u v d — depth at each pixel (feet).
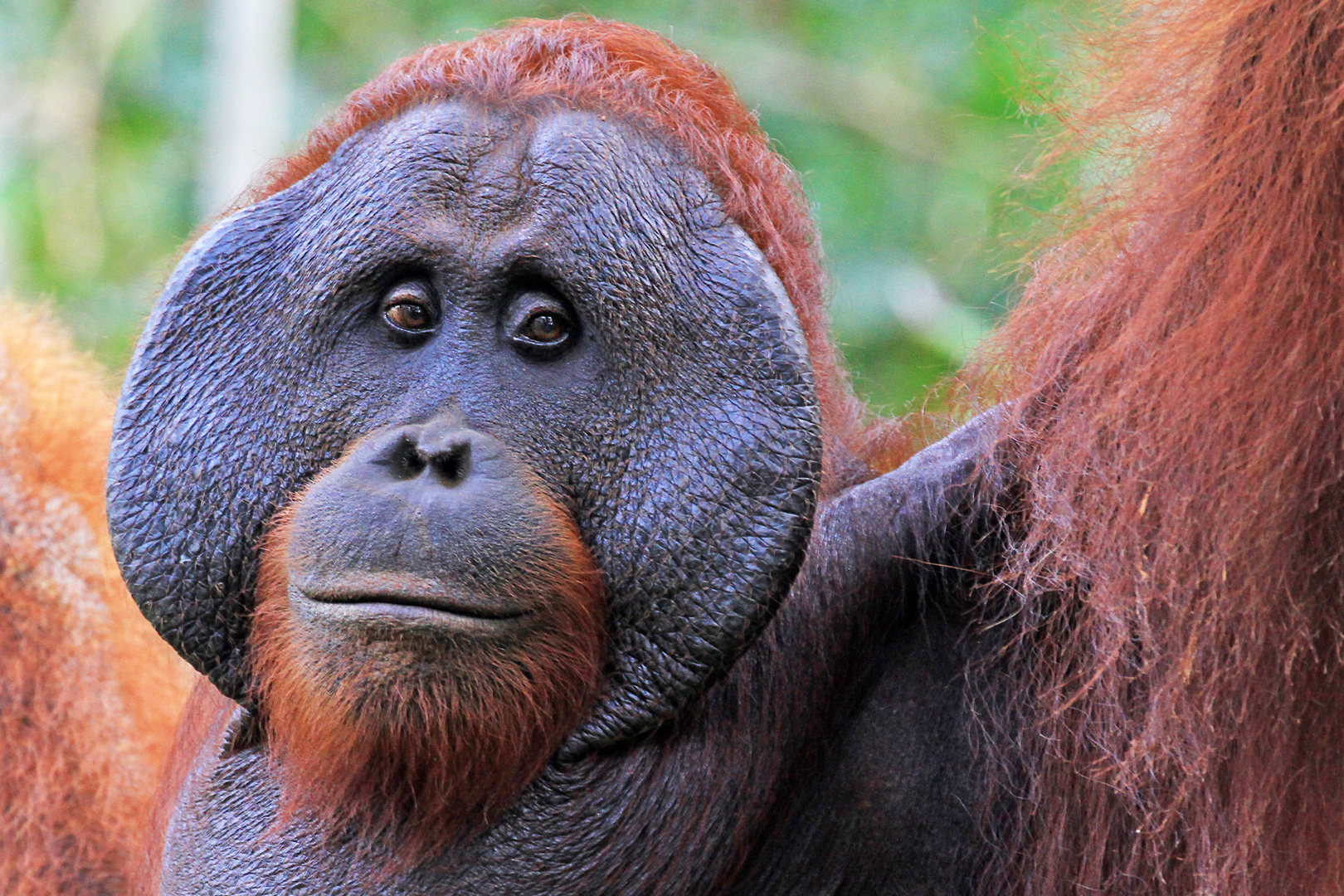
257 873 15.64
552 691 14.60
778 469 14.42
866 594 16.60
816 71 49.78
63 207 51.47
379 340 14.73
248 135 48.98
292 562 14.19
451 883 15.29
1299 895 15.55
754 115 17.01
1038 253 17.93
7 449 28.86
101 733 28.27
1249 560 14.62
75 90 52.85
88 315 48.96
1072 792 16.49
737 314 14.60
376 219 14.66
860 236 46.14
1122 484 15.44
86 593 28.76
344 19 54.13
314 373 14.75
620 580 14.64
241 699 15.33
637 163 14.89
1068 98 17.81
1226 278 14.83
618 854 15.40
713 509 14.47
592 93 15.24
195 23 55.11
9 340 30.27
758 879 16.66
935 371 41.83
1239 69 15.43
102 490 29.14
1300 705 15.07
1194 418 14.84
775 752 16.16
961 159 46.09
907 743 16.90
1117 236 16.37
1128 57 17.20
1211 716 15.06
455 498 13.94
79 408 29.86
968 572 16.75
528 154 14.82
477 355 14.53
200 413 15.01
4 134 51.93
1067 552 15.75
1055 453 15.89
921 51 49.96
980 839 17.01
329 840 15.51
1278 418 14.43
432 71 15.53
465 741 14.53
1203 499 14.92
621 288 14.57
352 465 14.19
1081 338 16.51
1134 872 16.33
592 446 14.56
